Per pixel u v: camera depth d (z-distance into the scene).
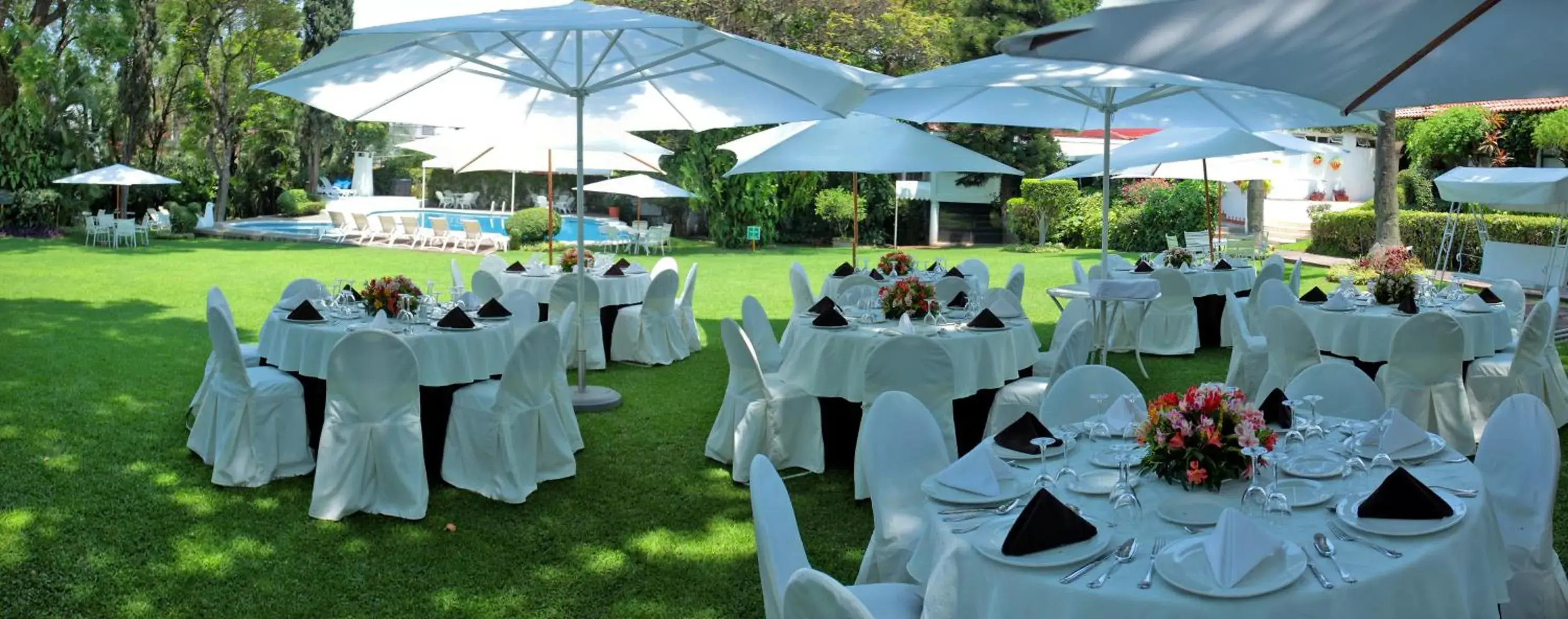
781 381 5.85
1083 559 2.54
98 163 25.98
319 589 4.12
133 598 3.99
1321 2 2.09
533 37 6.99
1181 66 2.36
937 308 6.32
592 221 25.44
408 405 4.91
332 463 4.86
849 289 7.87
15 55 22.98
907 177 26.59
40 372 8.06
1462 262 16.83
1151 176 12.33
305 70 6.11
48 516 4.82
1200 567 2.44
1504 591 2.89
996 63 5.89
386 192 36.91
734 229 22.67
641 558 4.48
